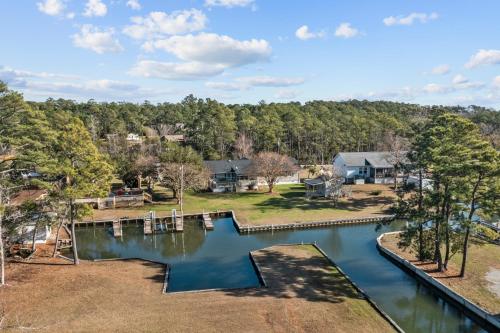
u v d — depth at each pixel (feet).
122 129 347.36
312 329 67.05
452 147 85.61
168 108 480.64
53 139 90.68
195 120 339.57
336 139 307.78
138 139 354.33
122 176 198.49
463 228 89.04
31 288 83.20
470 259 102.94
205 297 80.59
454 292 81.92
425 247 103.19
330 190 184.14
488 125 292.81
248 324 68.44
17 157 85.25
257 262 103.45
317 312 73.36
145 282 90.22
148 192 198.90
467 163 79.71
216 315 71.92
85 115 373.20
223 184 211.82
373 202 174.70
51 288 83.66
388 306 82.02
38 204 98.22
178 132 406.62
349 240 130.72
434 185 97.35
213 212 163.63
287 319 70.33
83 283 87.10
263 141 301.43
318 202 177.58
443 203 89.92
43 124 92.38
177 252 122.01
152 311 73.61
